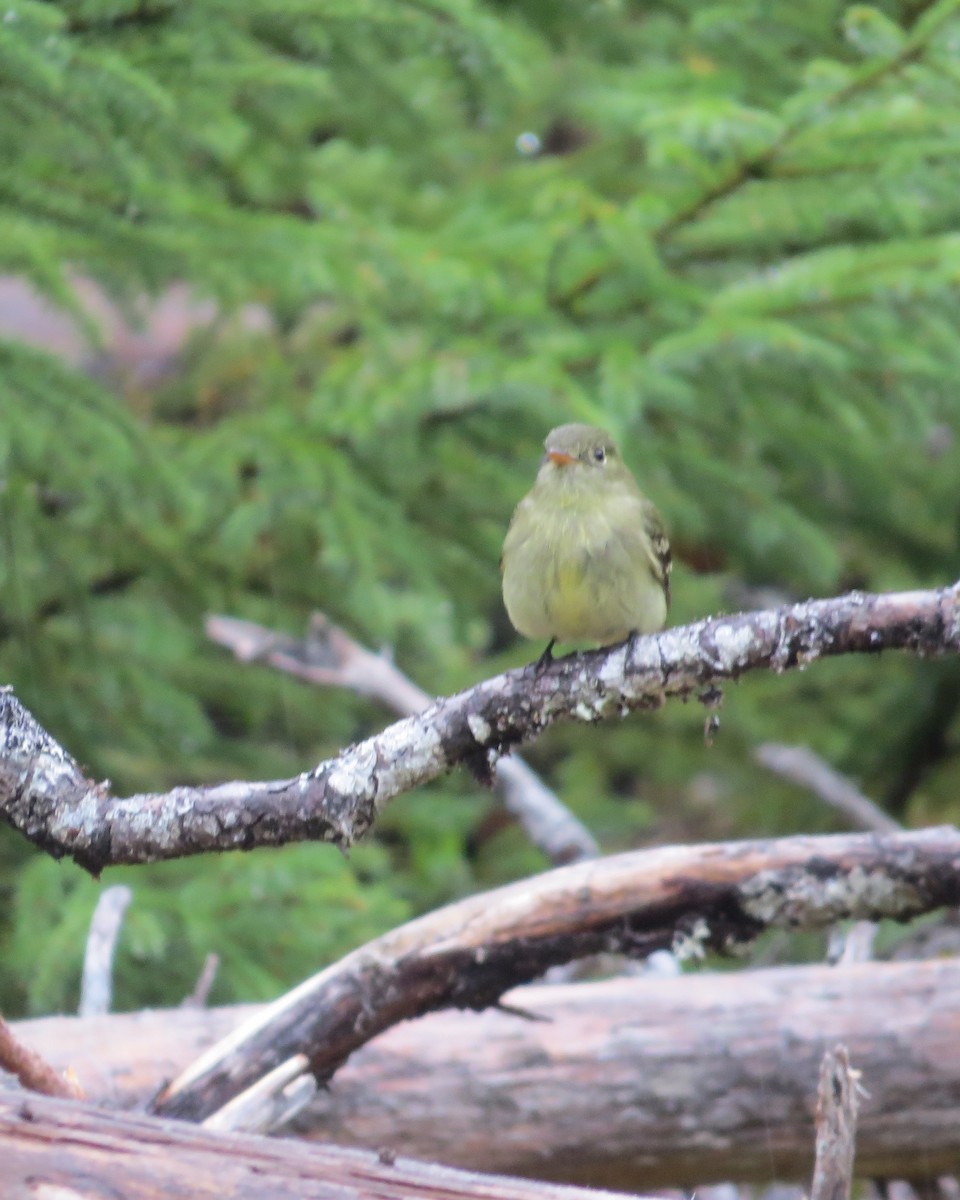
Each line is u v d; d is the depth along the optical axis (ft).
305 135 40.14
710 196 36.32
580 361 37.55
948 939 31.96
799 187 35.73
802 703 47.26
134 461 33.88
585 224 37.73
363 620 36.42
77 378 33.96
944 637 18.92
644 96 36.37
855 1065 26.84
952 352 36.52
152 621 38.40
